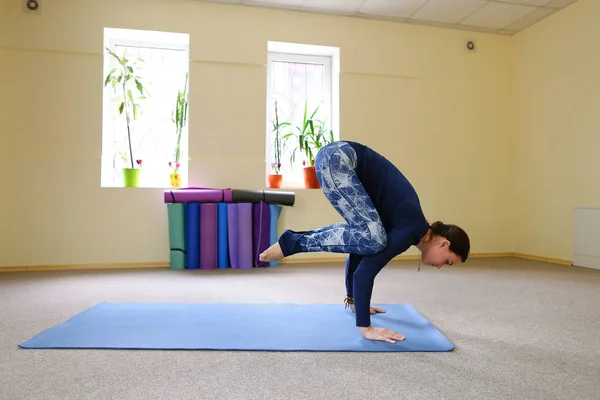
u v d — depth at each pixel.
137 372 1.46
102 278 3.44
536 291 2.93
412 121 4.83
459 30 4.99
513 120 5.12
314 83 4.85
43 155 3.98
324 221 4.50
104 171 4.18
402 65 4.81
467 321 2.16
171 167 4.28
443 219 4.90
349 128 4.66
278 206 4.23
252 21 4.43
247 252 4.02
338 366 1.53
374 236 1.65
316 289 2.97
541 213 4.70
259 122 4.42
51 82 4.00
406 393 1.32
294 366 1.53
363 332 1.80
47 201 3.97
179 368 1.50
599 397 1.30
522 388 1.36
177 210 3.93
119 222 4.09
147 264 4.12
